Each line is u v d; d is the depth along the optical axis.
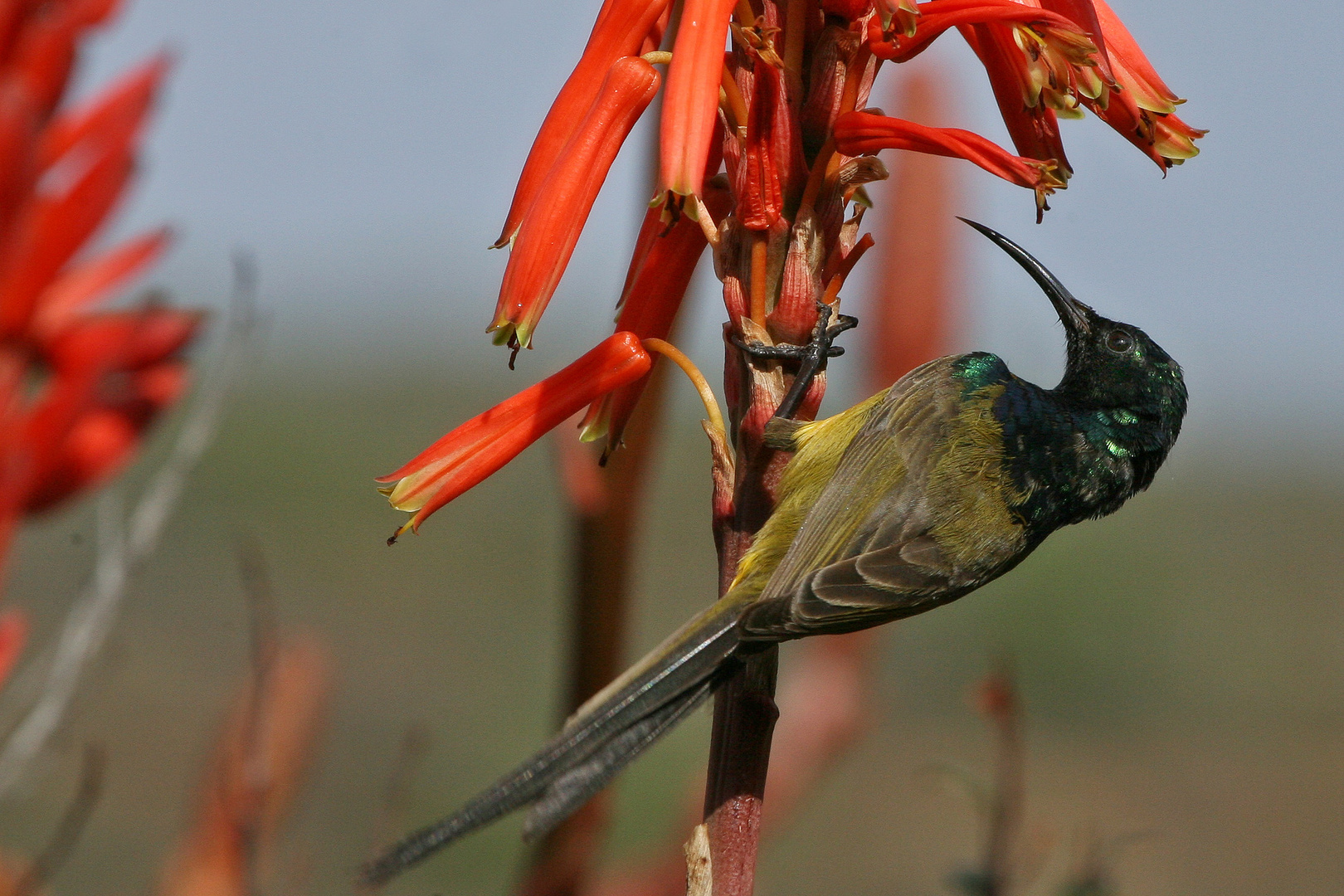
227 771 6.31
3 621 5.05
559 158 5.21
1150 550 42.47
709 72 5.04
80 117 4.77
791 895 21.78
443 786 22.28
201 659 24.55
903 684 31.81
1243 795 27.81
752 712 5.54
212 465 38.97
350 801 20.08
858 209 5.75
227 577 30.31
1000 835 7.03
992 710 7.19
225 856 6.17
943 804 25.00
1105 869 7.16
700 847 4.96
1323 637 37.50
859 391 9.56
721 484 5.76
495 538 36.38
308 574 31.94
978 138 5.12
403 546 35.28
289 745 6.44
